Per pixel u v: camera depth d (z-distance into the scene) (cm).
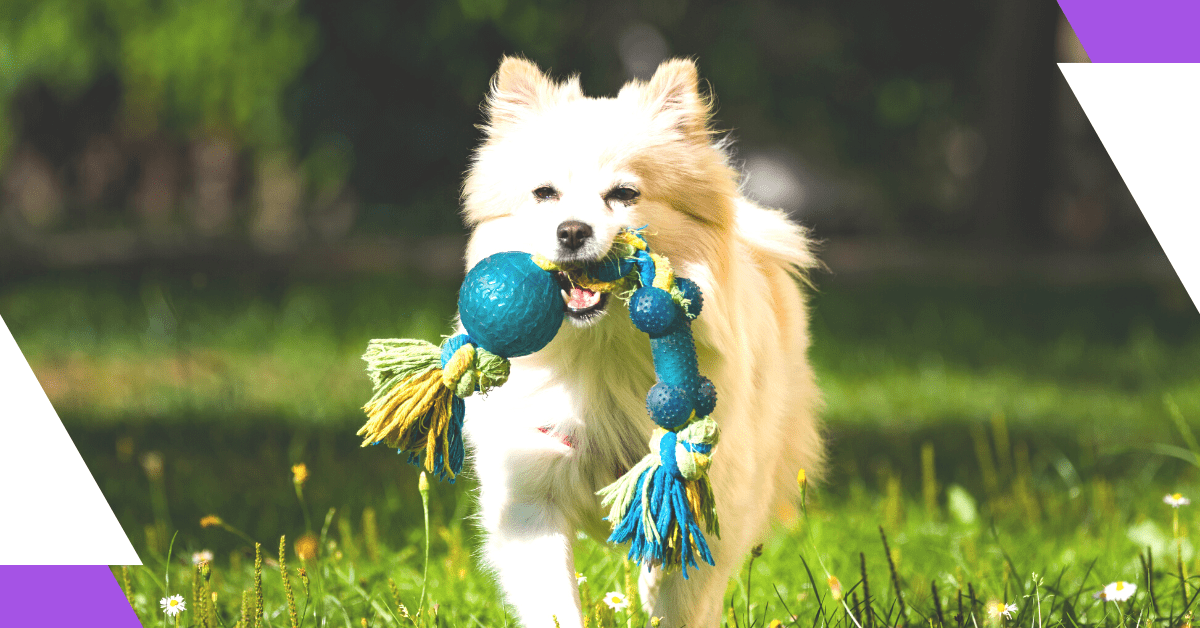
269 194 2923
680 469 273
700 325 316
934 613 356
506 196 338
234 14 1927
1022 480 528
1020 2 2006
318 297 1242
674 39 2228
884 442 705
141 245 2105
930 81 2309
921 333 1145
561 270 299
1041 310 1312
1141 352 1069
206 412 725
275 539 473
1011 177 2053
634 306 286
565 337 318
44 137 3125
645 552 278
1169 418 794
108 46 2152
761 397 380
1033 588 360
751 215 420
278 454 617
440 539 464
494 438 328
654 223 325
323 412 732
